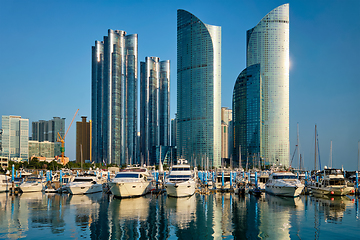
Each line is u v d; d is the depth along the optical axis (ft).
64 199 258.16
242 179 403.95
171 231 152.15
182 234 147.33
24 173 562.25
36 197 273.33
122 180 262.67
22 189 309.22
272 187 291.58
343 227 160.25
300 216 187.93
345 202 247.29
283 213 197.36
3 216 184.96
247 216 187.42
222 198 270.87
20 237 140.87
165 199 257.75
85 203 234.38
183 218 180.75
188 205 226.79
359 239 139.54
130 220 174.29
